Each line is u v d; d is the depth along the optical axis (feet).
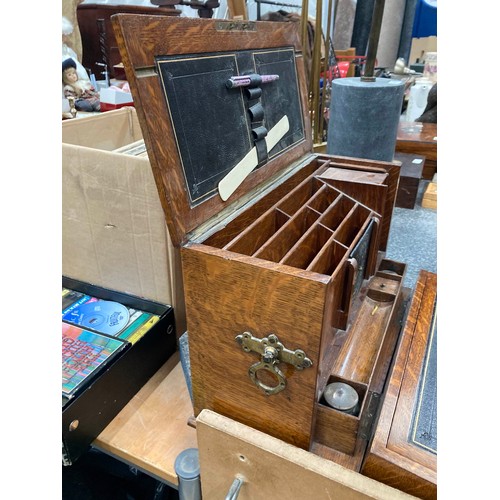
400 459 1.75
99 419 2.48
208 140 2.08
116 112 3.57
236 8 6.54
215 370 2.12
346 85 3.93
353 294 2.61
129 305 3.07
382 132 4.03
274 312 1.77
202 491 2.28
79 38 7.36
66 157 2.68
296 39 2.98
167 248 2.70
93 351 2.56
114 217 2.75
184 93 1.93
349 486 1.78
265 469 2.00
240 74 2.31
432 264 3.67
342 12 10.88
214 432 2.03
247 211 2.33
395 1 11.13
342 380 2.16
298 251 2.11
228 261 1.76
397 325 2.67
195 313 2.00
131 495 3.50
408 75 10.34
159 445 2.46
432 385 2.07
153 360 2.87
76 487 3.56
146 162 2.45
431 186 5.05
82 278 3.18
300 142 3.06
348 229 2.57
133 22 1.66
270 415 2.08
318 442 2.10
